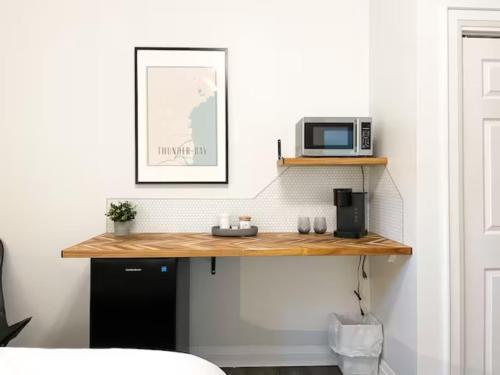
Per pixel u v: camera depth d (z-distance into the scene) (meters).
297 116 2.36
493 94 1.71
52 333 2.30
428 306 1.68
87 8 2.30
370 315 2.33
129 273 1.76
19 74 2.28
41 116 2.29
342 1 2.36
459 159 1.67
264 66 2.36
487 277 1.71
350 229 2.14
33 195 2.29
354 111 2.37
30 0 2.28
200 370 0.97
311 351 2.36
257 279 2.36
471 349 1.69
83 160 2.30
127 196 2.32
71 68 2.30
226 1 2.34
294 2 2.36
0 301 2.11
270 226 2.36
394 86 1.97
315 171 2.37
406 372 1.81
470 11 1.67
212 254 1.76
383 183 2.14
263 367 2.34
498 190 1.70
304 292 2.37
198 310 2.35
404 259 1.84
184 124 2.32
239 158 2.35
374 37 2.29
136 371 0.94
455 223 1.67
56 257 2.30
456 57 1.67
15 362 0.98
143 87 2.30
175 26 2.33
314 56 2.36
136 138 2.30
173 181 2.32
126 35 2.31
